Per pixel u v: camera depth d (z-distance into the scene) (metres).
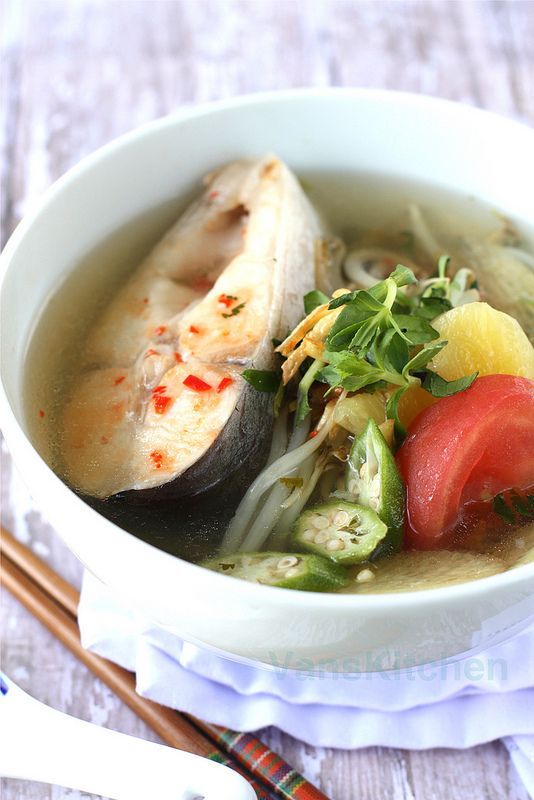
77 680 0.48
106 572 0.42
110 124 0.67
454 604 0.40
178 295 0.52
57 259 0.50
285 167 0.54
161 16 0.73
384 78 0.69
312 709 0.46
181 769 0.43
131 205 0.54
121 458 0.46
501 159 0.54
